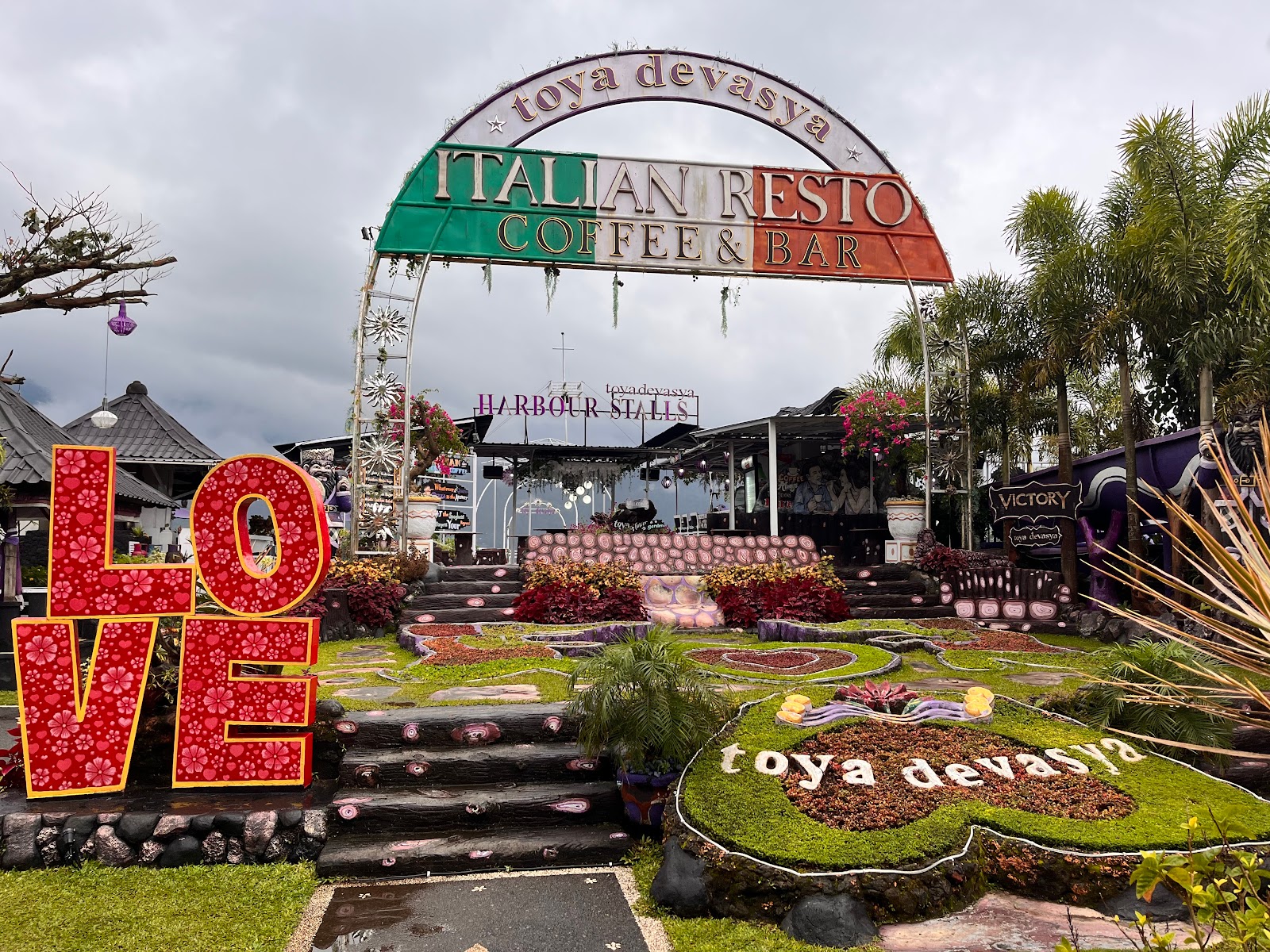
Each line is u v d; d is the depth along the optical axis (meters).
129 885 4.77
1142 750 5.64
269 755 5.60
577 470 24.38
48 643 5.46
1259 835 4.57
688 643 11.25
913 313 16.88
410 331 14.42
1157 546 13.22
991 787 5.10
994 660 9.51
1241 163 11.43
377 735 6.04
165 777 5.84
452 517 25.05
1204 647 2.43
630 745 5.12
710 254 15.27
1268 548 2.29
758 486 21.83
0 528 11.33
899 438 16.11
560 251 14.74
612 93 15.09
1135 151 11.30
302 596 5.67
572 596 12.80
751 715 5.94
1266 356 9.94
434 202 14.41
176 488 23.25
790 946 4.04
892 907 4.20
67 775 5.43
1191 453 12.17
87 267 6.70
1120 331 12.01
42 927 4.21
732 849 4.46
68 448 5.55
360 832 5.31
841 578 14.64
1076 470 15.24
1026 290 14.48
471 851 5.07
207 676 5.62
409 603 13.01
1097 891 4.38
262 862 5.13
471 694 7.14
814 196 15.70
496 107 14.70
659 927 4.33
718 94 15.45
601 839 5.27
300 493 5.74
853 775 5.12
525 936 4.23
